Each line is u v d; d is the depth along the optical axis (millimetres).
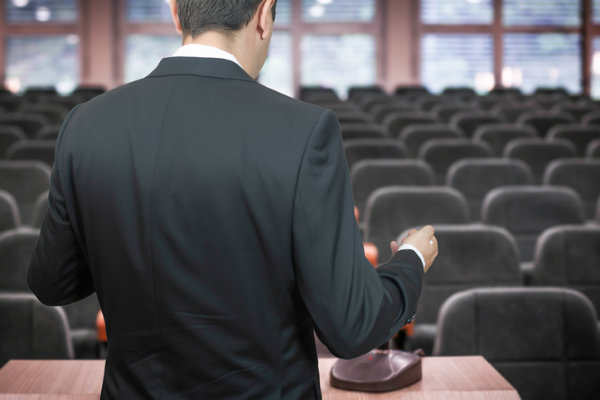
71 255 1000
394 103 8383
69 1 11859
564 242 2820
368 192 4000
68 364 1531
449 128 5703
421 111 7559
